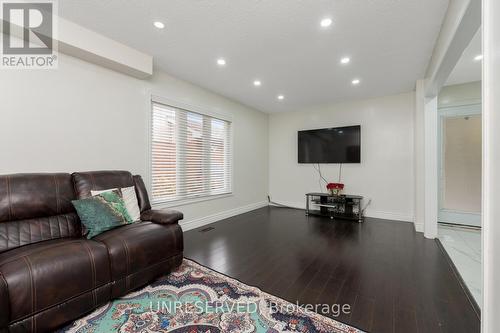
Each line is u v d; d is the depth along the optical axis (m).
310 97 4.28
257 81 3.48
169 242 2.05
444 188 3.81
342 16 1.97
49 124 2.15
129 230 1.88
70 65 2.28
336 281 1.96
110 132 2.61
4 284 1.19
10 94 1.94
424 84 3.24
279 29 2.16
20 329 1.24
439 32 2.15
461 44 1.76
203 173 3.87
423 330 1.38
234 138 4.53
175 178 3.39
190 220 3.59
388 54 2.61
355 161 4.38
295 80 3.42
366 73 3.15
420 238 3.07
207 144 3.96
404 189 4.04
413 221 3.92
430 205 3.08
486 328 1.02
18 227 1.70
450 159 3.76
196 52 2.61
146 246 1.86
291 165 5.29
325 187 4.83
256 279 2.00
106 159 2.58
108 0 1.79
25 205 1.74
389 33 2.20
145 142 2.96
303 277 2.03
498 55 0.91
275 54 2.64
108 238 1.73
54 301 1.36
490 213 1.00
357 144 4.36
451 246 2.77
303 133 5.00
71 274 1.43
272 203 5.56
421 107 3.32
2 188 1.68
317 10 1.90
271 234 3.28
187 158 3.58
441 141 3.79
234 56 2.71
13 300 1.22
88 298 1.51
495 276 0.95
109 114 2.60
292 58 2.73
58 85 2.20
